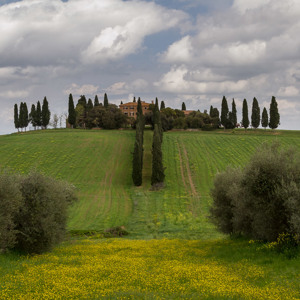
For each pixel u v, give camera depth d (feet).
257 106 497.05
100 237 143.64
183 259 77.00
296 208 69.10
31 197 84.69
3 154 350.02
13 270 60.39
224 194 108.68
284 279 53.83
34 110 571.69
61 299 44.21
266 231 78.48
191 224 167.63
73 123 536.42
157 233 152.25
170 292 47.57
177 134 454.40
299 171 75.51
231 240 101.71
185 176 291.79
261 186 76.79
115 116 508.12
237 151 358.02
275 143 86.38
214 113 583.17
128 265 67.10
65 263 70.18
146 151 363.56
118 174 304.50
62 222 100.17
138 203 221.66
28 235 82.64
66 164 326.24
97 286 50.72
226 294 45.68
